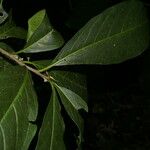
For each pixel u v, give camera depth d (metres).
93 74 0.48
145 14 0.28
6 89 0.23
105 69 0.57
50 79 0.26
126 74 0.65
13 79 0.23
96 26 0.27
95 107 1.01
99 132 1.03
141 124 1.10
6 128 0.22
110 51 0.27
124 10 0.27
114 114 1.06
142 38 0.28
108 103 1.05
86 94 0.32
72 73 0.31
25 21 0.44
